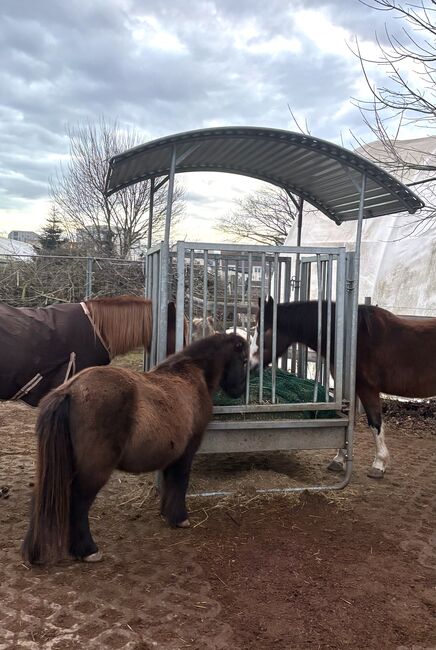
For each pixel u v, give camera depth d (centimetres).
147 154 392
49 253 1939
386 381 471
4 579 287
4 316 367
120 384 293
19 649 230
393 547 340
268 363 458
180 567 307
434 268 884
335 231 1146
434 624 260
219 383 383
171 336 437
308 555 326
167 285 392
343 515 388
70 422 281
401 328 469
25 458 508
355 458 529
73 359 379
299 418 438
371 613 267
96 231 2128
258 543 340
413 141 1015
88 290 1183
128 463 302
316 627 254
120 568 303
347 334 441
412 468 502
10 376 361
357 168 411
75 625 248
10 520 367
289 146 409
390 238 991
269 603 273
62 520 279
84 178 2119
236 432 410
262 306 411
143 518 373
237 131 378
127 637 241
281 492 419
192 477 446
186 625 252
